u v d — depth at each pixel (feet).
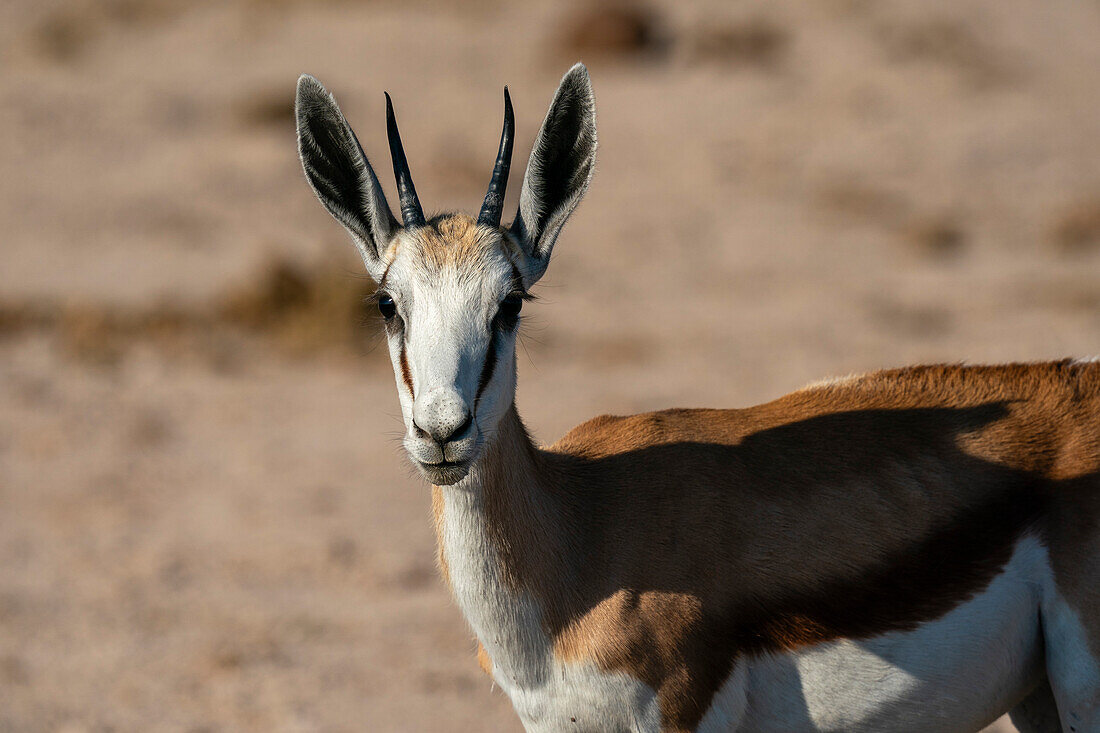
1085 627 56.18
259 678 96.12
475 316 53.42
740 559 56.34
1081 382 61.16
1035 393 61.00
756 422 61.31
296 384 171.22
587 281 214.90
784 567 56.44
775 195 259.19
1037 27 365.81
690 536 55.98
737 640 56.29
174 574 115.34
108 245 232.12
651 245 233.35
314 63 347.15
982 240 235.20
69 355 178.29
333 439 151.23
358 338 185.78
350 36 367.04
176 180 267.39
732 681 56.24
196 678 96.12
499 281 54.34
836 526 57.11
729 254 228.84
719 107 309.42
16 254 225.56
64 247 230.48
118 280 211.20
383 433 153.17
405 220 57.21
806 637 56.54
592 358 176.55
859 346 179.63
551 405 156.15
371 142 286.25
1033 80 325.62
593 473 58.44
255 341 186.70
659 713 55.06
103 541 122.42
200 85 331.36
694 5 380.37
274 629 104.42
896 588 56.70
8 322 189.78
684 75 333.42
